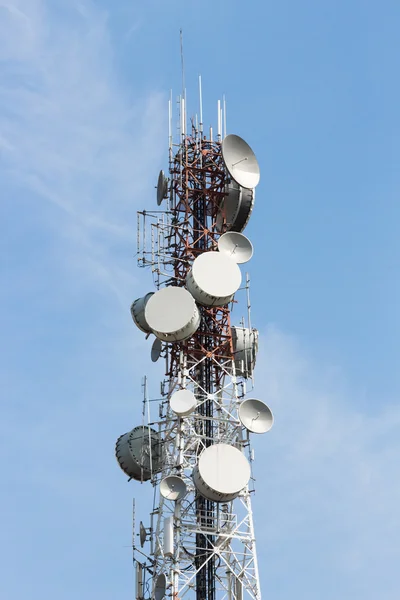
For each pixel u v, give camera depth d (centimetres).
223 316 7169
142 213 7362
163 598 6297
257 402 6719
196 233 7394
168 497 6456
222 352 7100
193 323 6825
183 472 6650
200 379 7025
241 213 7444
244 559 6444
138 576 6506
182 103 7738
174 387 7006
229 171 7338
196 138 7681
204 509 6656
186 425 6750
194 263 6988
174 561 6350
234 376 6981
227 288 6962
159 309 6844
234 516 6606
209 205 7488
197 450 6750
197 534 6550
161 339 6850
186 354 6988
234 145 7438
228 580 6456
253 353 7144
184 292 6856
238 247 7212
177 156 7588
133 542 6619
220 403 6906
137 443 6988
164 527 6306
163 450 6900
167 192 7494
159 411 7025
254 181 7412
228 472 6438
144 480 6969
